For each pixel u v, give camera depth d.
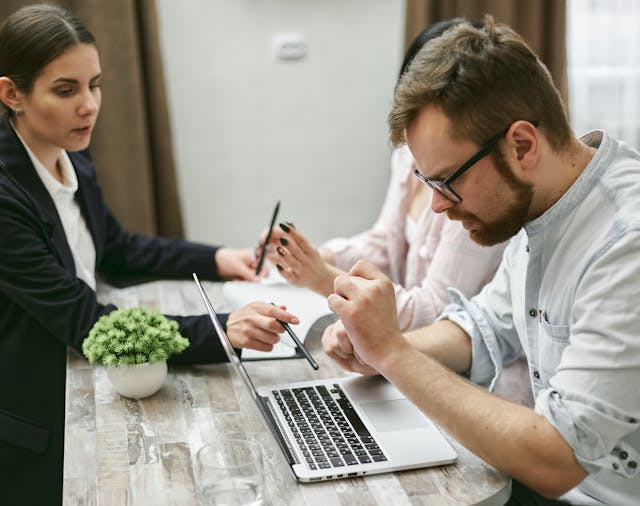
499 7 3.01
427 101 1.20
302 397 1.45
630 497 1.31
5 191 1.67
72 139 1.75
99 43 2.78
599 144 1.32
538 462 1.13
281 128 3.21
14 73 1.68
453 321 1.59
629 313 1.13
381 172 3.33
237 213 3.28
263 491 1.13
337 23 3.13
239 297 1.89
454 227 1.83
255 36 3.09
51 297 1.65
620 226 1.19
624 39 3.26
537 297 1.38
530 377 1.51
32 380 1.69
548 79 1.23
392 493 1.18
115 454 1.28
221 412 1.42
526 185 1.23
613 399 1.12
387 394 1.45
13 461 1.65
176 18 3.02
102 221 2.07
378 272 1.31
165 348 1.47
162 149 2.97
